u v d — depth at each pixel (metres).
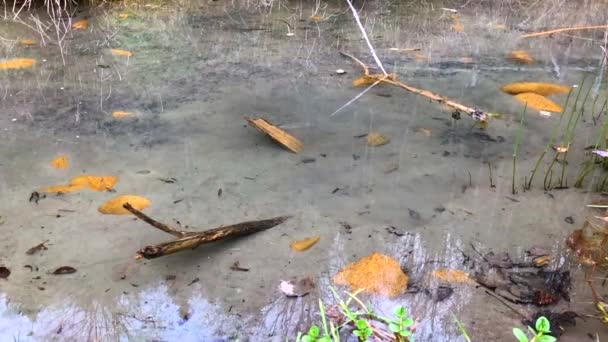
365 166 2.39
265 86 3.21
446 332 1.55
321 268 1.78
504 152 2.54
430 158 2.47
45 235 1.89
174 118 2.78
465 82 3.33
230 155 2.45
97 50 3.73
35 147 2.46
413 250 1.88
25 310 1.59
